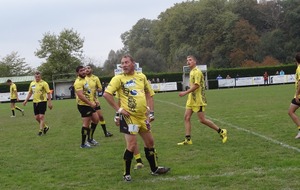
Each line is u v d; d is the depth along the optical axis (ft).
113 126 49.90
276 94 90.68
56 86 172.55
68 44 213.66
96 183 22.86
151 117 23.95
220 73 181.37
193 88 32.45
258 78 168.76
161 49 310.04
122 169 26.03
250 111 57.00
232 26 259.39
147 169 25.58
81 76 35.24
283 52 249.75
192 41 283.38
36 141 40.47
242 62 250.37
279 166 24.14
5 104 133.39
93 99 36.55
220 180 21.85
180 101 88.79
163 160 27.81
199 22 277.64
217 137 36.24
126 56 22.80
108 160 29.04
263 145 31.01
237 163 25.45
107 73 255.29
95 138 40.40
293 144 30.78
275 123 42.86
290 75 165.17
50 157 31.45
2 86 167.73
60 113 74.43
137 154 26.04
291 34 251.80
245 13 281.13
